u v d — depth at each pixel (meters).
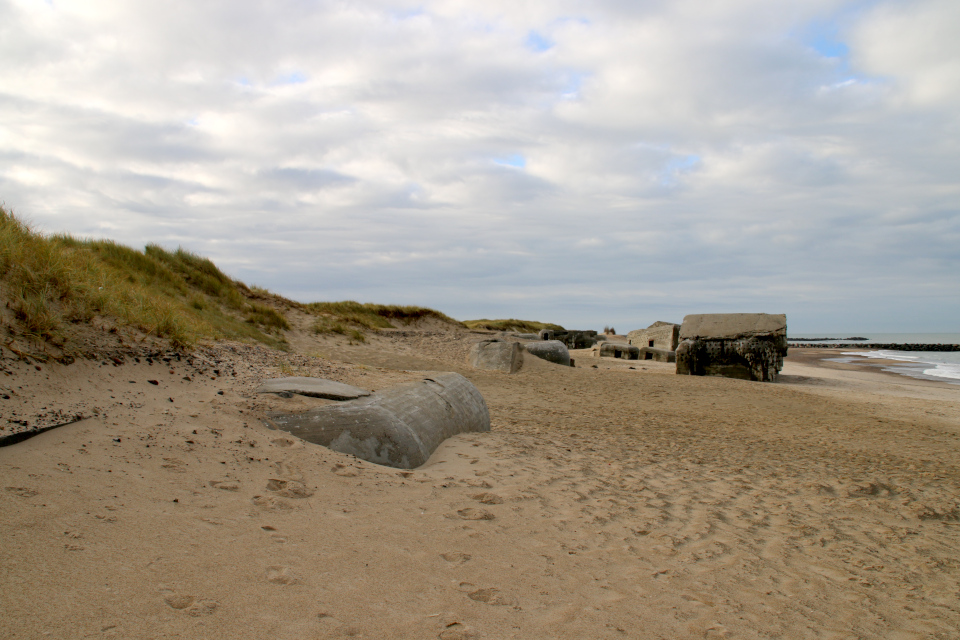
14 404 3.58
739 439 7.75
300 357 7.77
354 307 23.83
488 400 10.32
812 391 14.73
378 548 2.94
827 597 3.06
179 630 1.98
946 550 3.92
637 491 4.75
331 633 2.13
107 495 2.89
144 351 5.23
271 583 2.41
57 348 4.43
